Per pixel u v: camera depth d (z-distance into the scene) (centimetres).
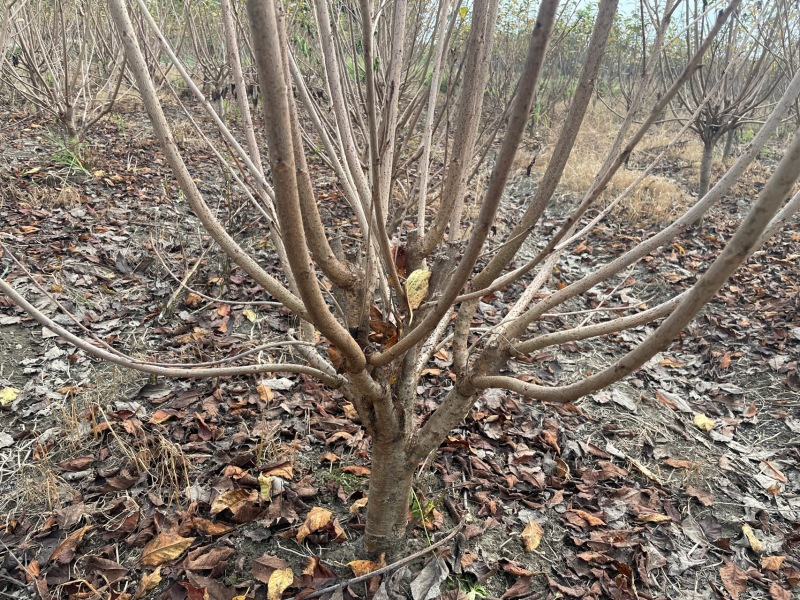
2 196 448
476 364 140
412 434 165
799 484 241
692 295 73
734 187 601
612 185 591
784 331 345
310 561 183
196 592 172
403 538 189
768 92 471
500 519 211
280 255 145
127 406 256
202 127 674
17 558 187
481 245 84
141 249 399
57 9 537
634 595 186
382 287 140
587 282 125
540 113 760
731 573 197
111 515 204
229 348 304
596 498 224
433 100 142
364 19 82
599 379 90
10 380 269
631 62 725
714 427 275
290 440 243
